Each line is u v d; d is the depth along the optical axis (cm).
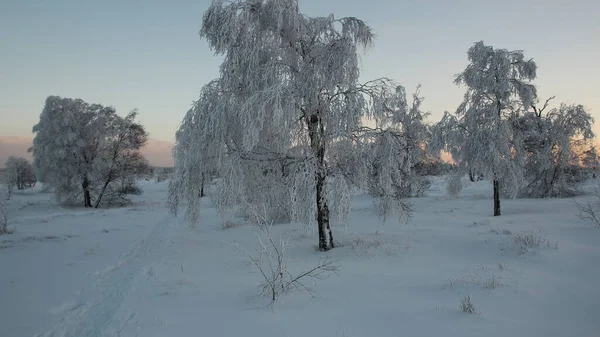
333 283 720
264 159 1079
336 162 1045
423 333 451
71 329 558
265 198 1181
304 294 648
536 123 2298
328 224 1112
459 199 2689
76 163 3372
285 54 1053
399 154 1030
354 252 1011
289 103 909
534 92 1808
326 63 947
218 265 952
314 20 1039
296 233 1407
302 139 1048
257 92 921
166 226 1927
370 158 1012
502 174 1762
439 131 2036
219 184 1052
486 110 1839
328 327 489
